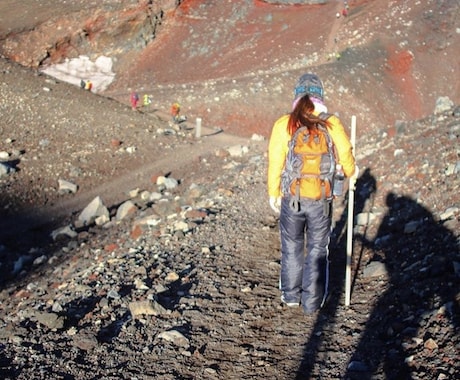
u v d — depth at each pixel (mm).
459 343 4051
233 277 6805
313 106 5074
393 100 60656
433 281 5195
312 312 5438
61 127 30688
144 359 4652
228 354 4762
